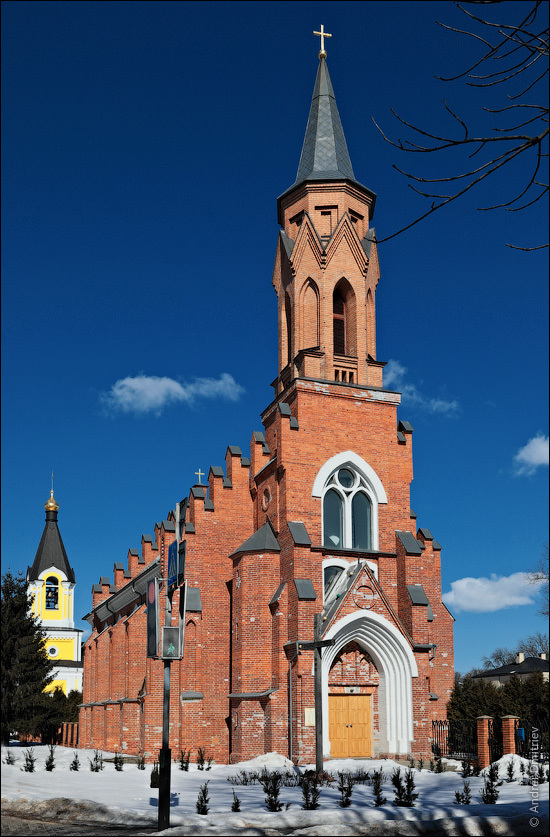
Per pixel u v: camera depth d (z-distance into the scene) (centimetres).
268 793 2439
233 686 4219
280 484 4316
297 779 3219
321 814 2242
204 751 4325
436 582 5084
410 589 4212
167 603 3231
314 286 4641
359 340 4606
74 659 10981
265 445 4756
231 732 4234
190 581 4553
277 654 4022
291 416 4334
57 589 11238
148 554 6631
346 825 2017
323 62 5200
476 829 1962
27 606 5700
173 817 2223
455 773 3359
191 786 3053
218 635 4525
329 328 4566
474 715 4156
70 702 8606
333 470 4353
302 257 4659
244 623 4153
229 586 4619
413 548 4306
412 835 1939
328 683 4031
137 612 5228
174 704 4350
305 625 3922
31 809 2383
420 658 4088
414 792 2722
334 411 4428
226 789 2956
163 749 2211
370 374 4622
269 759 3731
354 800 2619
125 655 5566
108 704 5428
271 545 4234
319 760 3128
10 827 2105
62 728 5934
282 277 4862
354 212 4828
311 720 3803
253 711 4031
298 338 4588
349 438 4428
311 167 4869
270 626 4144
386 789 2925
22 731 5388
